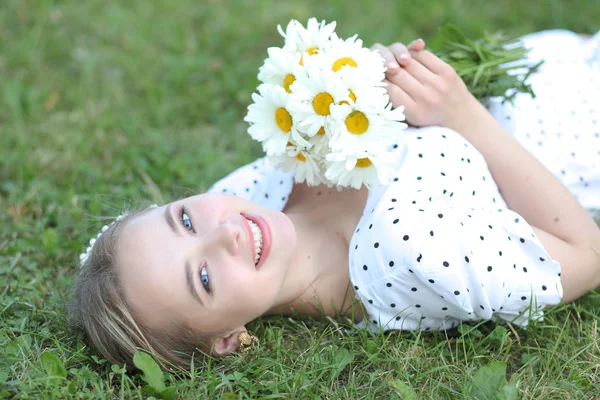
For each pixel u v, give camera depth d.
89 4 4.57
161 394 2.04
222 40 4.27
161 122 3.68
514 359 2.28
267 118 2.23
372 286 2.24
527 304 2.26
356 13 4.42
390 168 2.18
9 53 4.13
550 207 2.41
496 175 2.48
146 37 4.30
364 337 2.26
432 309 2.27
